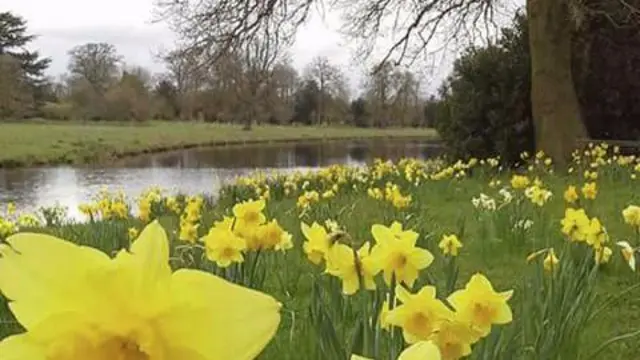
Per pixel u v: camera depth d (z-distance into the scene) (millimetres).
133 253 495
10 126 46094
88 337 467
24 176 24516
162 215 9047
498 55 15578
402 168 11477
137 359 468
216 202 10688
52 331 472
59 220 9633
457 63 16125
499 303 1746
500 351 2318
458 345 1721
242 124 57969
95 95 59125
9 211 9383
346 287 2213
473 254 5582
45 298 487
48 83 61281
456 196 9688
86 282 478
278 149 41031
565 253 3721
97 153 33625
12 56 55938
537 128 14289
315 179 11203
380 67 16516
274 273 4625
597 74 15938
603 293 4406
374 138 54031
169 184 20609
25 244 496
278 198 10461
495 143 15344
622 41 15617
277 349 3090
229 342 480
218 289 486
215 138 46656
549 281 3248
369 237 5906
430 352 532
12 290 491
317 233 2553
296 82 63156
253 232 3107
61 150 33094
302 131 55688
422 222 6477
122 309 478
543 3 14078
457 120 15930
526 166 14078
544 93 14078
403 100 54312
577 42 15812
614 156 11891
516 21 16000
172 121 58750
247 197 10109
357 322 2252
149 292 479
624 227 6531
